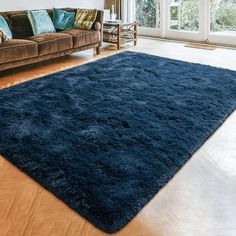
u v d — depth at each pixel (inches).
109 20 227.1
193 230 63.9
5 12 184.1
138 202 70.9
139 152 90.4
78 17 203.6
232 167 84.7
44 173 81.4
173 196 73.7
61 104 123.6
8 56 154.4
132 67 171.9
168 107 120.5
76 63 183.9
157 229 64.3
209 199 72.6
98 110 118.0
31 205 71.1
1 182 79.0
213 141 98.1
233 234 62.8
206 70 165.2
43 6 209.9
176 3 236.8
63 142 95.8
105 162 85.4
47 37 174.1
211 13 223.9
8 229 64.3
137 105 122.3
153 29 255.4
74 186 76.3
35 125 106.7
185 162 86.7
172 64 176.9
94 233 63.4
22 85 145.6
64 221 66.5
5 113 116.0
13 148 92.7
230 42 220.1
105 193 73.7
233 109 119.6
